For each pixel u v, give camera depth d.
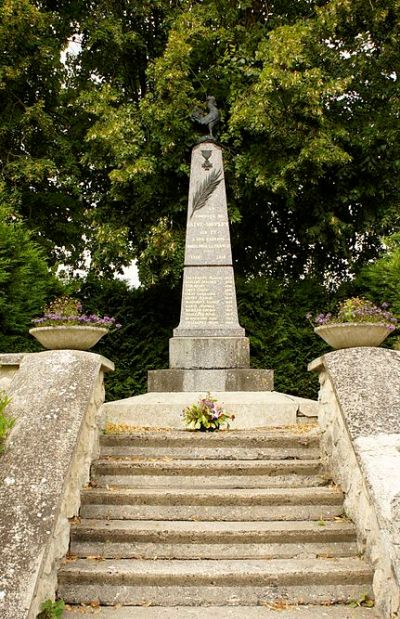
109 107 13.91
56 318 6.74
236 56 14.04
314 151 12.88
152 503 5.05
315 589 4.08
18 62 13.97
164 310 13.59
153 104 13.71
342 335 6.07
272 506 5.03
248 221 16.16
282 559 4.42
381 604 3.79
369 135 13.90
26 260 9.00
